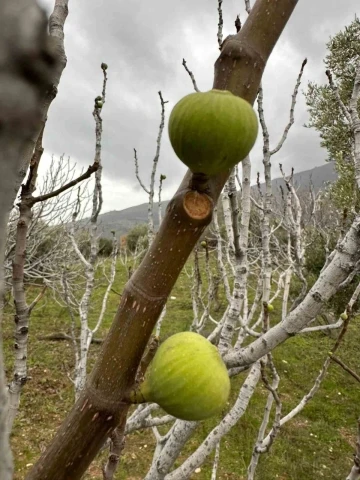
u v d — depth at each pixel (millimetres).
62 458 924
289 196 3752
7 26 280
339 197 8312
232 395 8180
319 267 9633
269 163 2863
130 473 6461
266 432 7316
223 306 10789
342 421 7957
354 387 9070
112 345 955
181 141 893
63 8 1915
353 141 2822
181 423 2291
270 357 2846
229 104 882
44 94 306
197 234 940
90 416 938
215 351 1074
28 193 1908
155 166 3346
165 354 1016
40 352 9945
